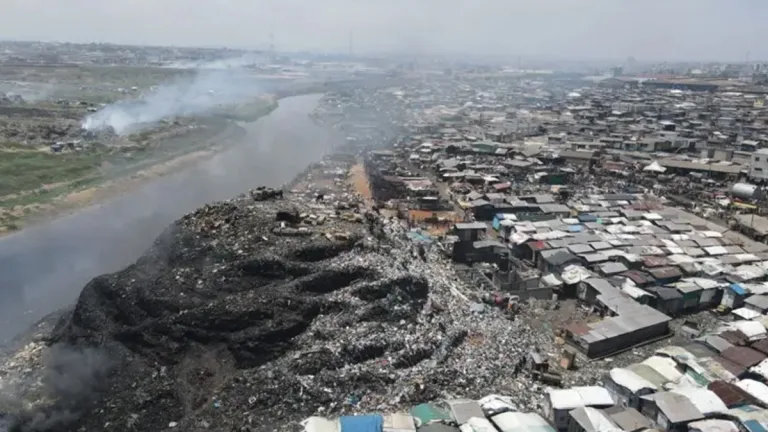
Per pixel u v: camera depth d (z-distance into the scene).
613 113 191.25
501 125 172.62
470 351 48.78
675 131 155.25
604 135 151.62
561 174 109.75
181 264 58.25
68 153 122.62
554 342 52.06
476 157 127.75
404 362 46.31
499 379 45.31
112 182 109.00
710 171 112.31
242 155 138.50
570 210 88.50
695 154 130.12
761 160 106.38
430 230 80.75
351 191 100.31
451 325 52.12
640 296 58.62
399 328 49.88
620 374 43.34
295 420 40.50
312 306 50.41
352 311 50.38
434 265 66.69
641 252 70.94
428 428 36.97
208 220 65.12
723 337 50.09
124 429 40.38
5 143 125.19
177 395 43.19
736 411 38.81
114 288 54.47
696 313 59.28
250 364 46.41
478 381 44.75
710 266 66.25
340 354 45.75
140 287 53.91
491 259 70.19
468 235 75.00
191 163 128.38
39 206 93.38
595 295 59.09
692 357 46.34
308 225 64.19
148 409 41.97
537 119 185.50
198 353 47.12
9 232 83.38
